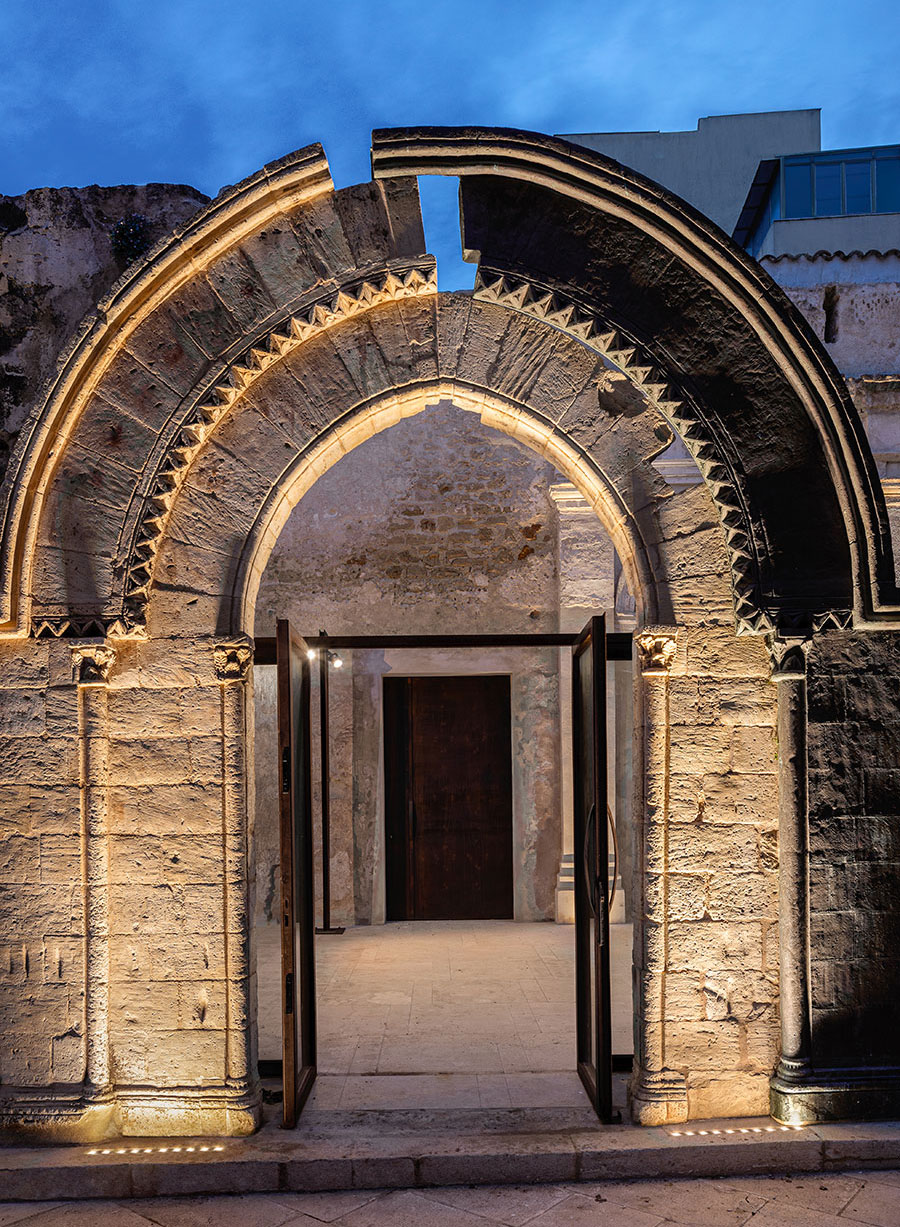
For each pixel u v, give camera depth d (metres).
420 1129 4.75
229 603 4.95
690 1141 4.55
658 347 4.90
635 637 4.97
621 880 9.88
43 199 5.62
